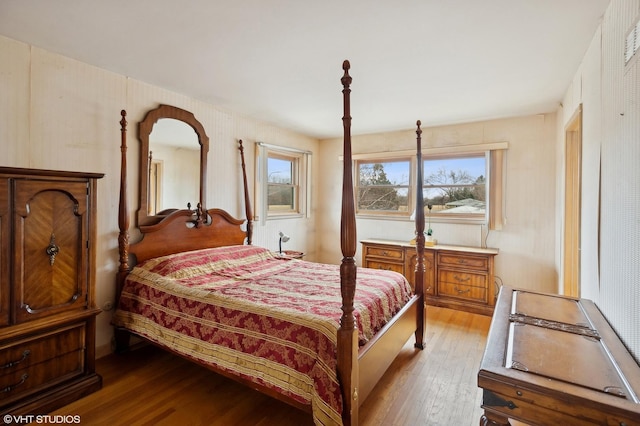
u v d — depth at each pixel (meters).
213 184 3.59
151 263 2.73
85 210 2.18
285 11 1.82
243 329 1.94
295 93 3.20
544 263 3.79
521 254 3.91
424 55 2.35
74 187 2.12
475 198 4.22
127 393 2.21
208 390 2.25
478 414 1.98
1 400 1.82
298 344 1.73
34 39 2.17
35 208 1.95
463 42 2.15
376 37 2.10
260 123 4.25
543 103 3.41
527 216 3.87
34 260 1.94
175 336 2.23
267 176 4.39
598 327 1.52
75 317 2.09
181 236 3.15
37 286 1.96
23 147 2.24
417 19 1.89
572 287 3.00
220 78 2.82
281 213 4.70
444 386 2.28
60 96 2.41
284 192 4.78
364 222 5.00
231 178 3.82
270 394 1.81
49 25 2.00
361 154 4.96
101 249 2.68
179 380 2.38
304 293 2.29
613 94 1.64
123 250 2.68
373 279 2.68
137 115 2.88
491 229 4.03
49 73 2.35
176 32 2.07
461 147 4.21
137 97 2.88
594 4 1.72
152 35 2.11
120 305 2.63
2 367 1.82
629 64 1.42
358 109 3.66
